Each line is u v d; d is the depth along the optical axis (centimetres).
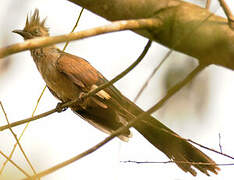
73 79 998
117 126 963
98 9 550
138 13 516
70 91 1030
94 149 504
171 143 776
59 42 414
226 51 460
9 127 689
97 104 968
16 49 393
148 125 809
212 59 471
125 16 529
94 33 432
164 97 454
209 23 470
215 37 461
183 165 745
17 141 657
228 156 641
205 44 466
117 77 594
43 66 1041
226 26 464
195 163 681
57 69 1016
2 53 387
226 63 468
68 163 488
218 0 466
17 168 611
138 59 557
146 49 541
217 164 667
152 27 489
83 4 557
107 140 509
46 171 475
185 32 483
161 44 516
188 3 500
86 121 1023
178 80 466
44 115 748
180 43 480
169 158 770
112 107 944
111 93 945
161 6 497
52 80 1034
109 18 547
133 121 498
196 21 479
